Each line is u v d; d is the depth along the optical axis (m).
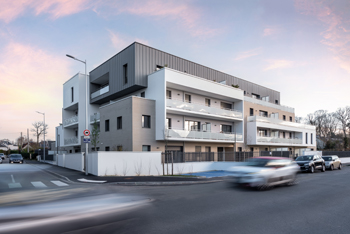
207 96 29.00
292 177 12.00
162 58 26.09
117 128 24.03
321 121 68.69
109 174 16.92
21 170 20.52
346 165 33.03
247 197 8.97
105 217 5.41
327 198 8.87
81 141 30.27
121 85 25.50
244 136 31.95
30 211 4.66
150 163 18.55
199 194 9.62
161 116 22.88
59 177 15.88
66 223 4.73
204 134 25.88
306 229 5.41
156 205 7.48
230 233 5.07
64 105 35.28
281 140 35.53
